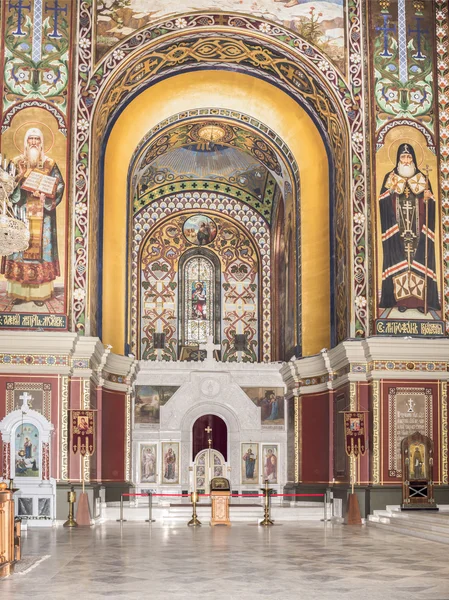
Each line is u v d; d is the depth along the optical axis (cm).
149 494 2016
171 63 2184
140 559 1180
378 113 2081
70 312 1942
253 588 909
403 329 1991
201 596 857
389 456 1934
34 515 1842
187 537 1552
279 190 2816
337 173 2170
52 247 1959
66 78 2030
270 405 2595
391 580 968
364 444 1947
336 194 2180
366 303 2012
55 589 907
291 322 2545
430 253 2034
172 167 2880
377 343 1947
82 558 1195
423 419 1952
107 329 2259
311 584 937
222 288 2934
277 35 2091
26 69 2022
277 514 2098
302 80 2175
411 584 937
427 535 1502
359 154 2064
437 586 921
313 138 2302
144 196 2950
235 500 2528
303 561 1152
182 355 2866
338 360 2091
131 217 2470
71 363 1928
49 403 1886
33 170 1983
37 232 1958
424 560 1166
